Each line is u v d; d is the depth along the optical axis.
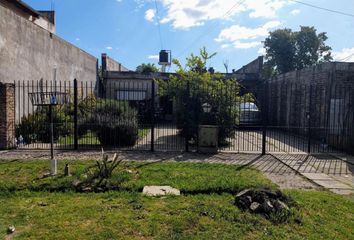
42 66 14.18
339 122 11.62
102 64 24.53
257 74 23.34
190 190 5.82
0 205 5.02
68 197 5.43
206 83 12.04
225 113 11.81
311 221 4.57
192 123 11.59
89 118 11.30
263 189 5.23
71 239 3.90
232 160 9.06
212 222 4.40
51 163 6.71
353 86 11.80
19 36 12.11
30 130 11.63
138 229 4.18
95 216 4.58
